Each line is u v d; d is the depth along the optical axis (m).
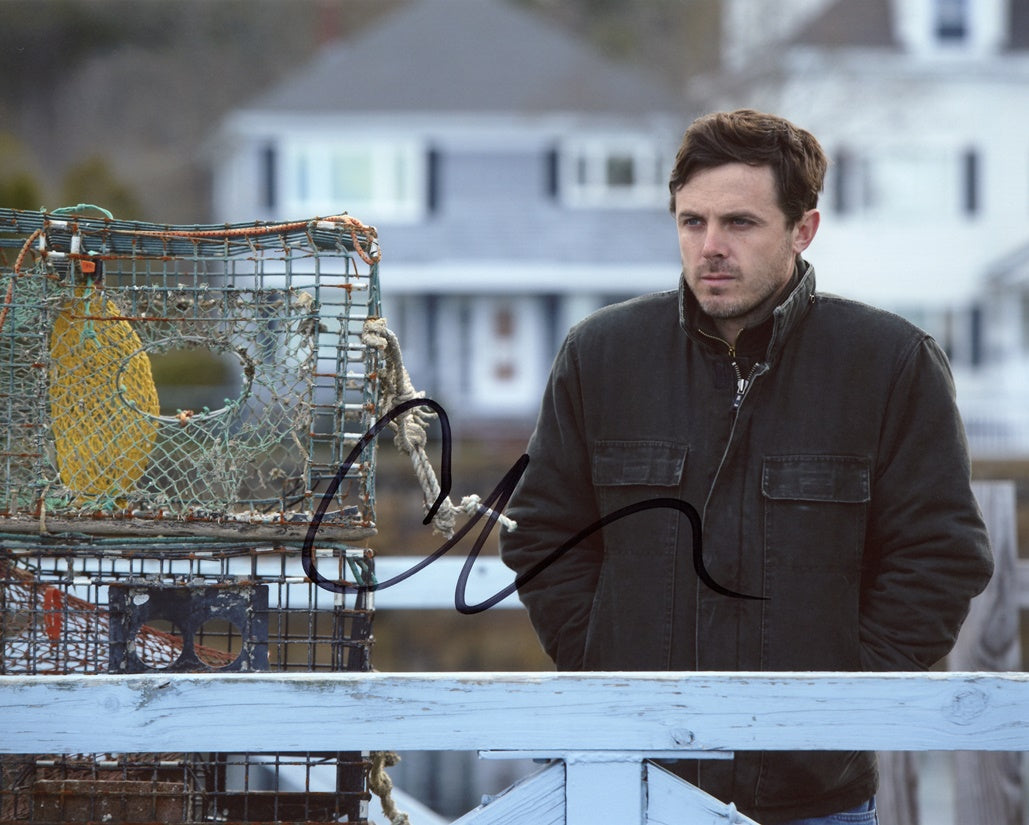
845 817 8.97
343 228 8.49
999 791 13.68
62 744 7.19
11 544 8.23
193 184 143.38
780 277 8.88
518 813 7.37
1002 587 13.67
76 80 155.88
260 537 8.20
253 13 160.25
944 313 88.94
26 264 8.82
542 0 141.12
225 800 8.39
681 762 8.80
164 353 8.84
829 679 7.33
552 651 9.52
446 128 94.25
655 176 95.31
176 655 8.84
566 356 9.57
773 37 86.06
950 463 8.91
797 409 8.95
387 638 48.56
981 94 88.25
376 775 8.30
